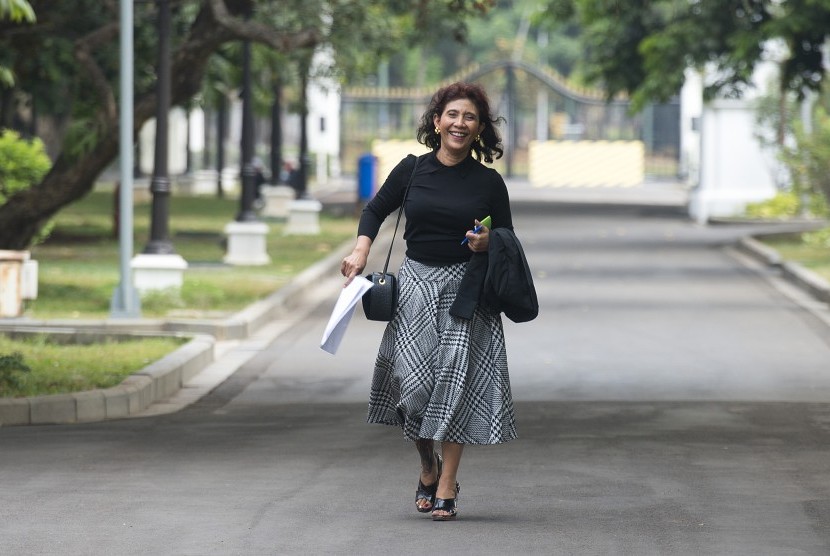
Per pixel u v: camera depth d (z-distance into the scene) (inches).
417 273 578.2
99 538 554.9
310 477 685.9
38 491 648.4
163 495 639.8
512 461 726.5
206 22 1646.2
